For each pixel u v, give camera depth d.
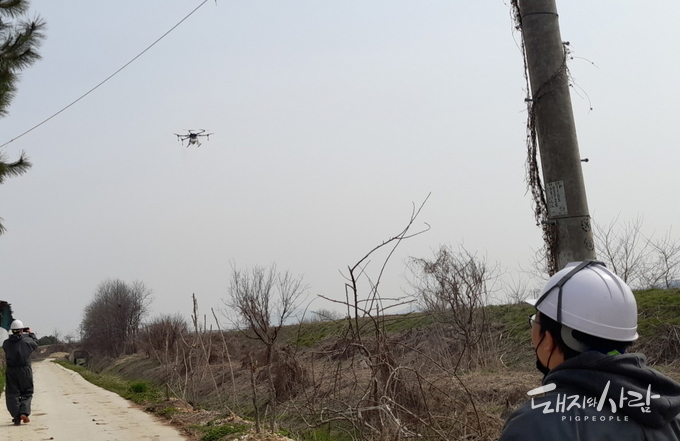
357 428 6.80
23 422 11.96
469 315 12.76
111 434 10.42
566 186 4.96
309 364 9.88
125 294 58.94
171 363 19.28
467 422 6.64
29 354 11.94
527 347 12.60
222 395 15.38
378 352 7.12
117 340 57.94
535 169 5.37
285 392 9.70
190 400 15.01
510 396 9.15
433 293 13.45
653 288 13.66
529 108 5.33
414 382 7.22
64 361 68.25
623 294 2.00
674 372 9.48
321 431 9.28
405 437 6.21
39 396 18.69
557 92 5.05
